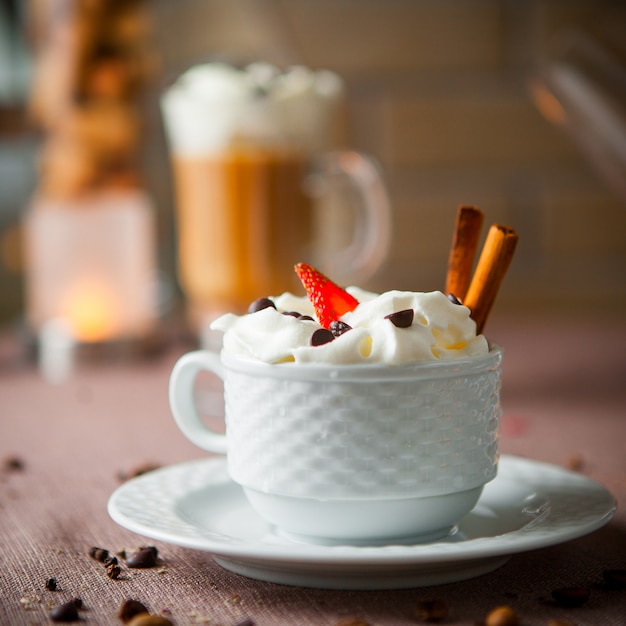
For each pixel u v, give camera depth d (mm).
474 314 590
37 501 677
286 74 1000
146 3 1093
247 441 565
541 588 547
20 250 1575
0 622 531
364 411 545
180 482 625
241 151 940
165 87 1146
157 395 936
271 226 954
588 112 967
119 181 1119
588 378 953
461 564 544
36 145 1527
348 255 1024
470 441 558
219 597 546
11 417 868
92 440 798
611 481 681
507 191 1516
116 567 570
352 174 985
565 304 1528
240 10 1485
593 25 1387
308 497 552
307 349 552
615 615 523
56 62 1065
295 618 526
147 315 1149
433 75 1503
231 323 582
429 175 1512
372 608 531
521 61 1496
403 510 552
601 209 1514
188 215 989
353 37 1490
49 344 1087
